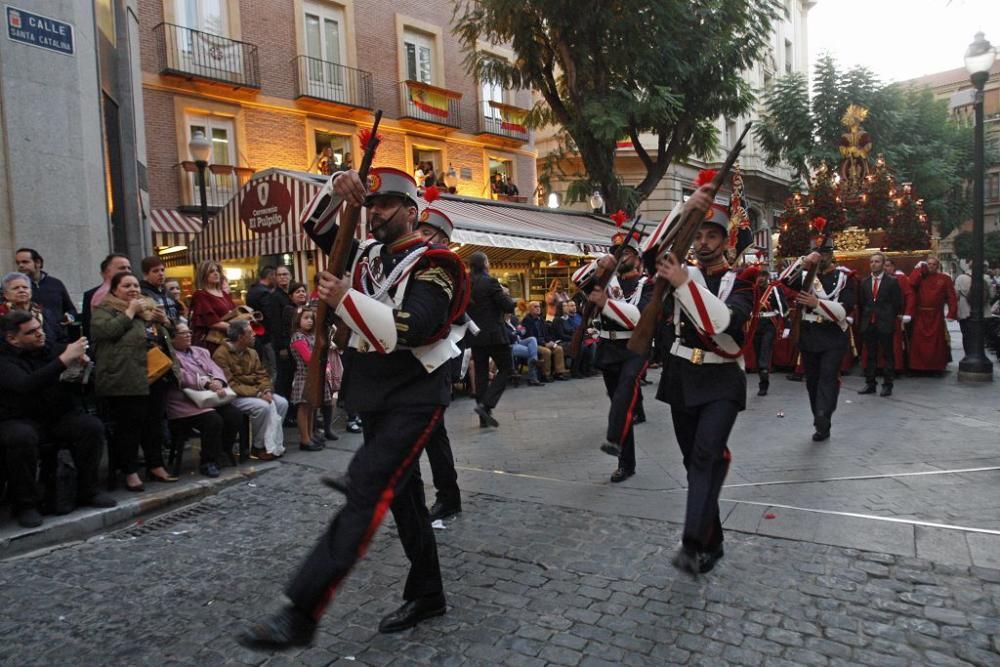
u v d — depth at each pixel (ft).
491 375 37.35
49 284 20.33
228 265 44.86
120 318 17.12
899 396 29.37
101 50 31.19
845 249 43.62
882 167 44.86
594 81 54.13
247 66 51.29
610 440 16.44
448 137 65.72
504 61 62.08
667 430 23.84
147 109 46.62
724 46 54.29
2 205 22.21
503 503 16.53
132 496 17.30
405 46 62.34
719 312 10.31
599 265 16.33
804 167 87.76
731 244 12.21
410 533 10.59
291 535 15.25
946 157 101.60
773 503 15.60
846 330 21.72
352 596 11.88
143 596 12.40
